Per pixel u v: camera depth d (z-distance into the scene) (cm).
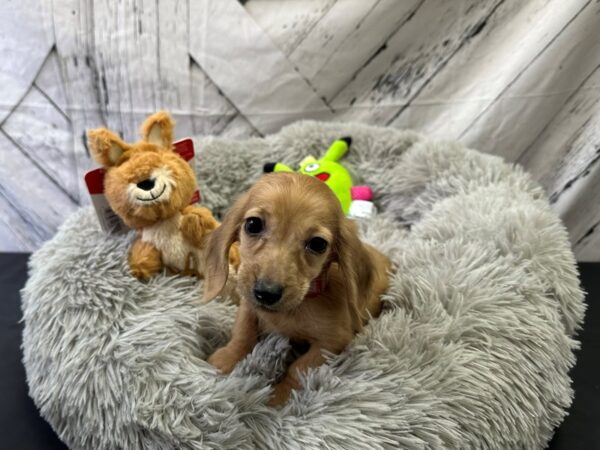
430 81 59
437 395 30
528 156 59
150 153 38
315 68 59
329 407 29
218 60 58
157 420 29
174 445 29
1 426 37
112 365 31
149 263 38
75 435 32
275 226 29
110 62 56
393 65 59
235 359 35
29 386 36
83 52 55
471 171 50
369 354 32
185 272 39
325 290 34
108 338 33
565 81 55
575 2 51
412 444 28
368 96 61
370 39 58
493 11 55
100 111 58
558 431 37
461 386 30
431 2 56
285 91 60
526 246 38
